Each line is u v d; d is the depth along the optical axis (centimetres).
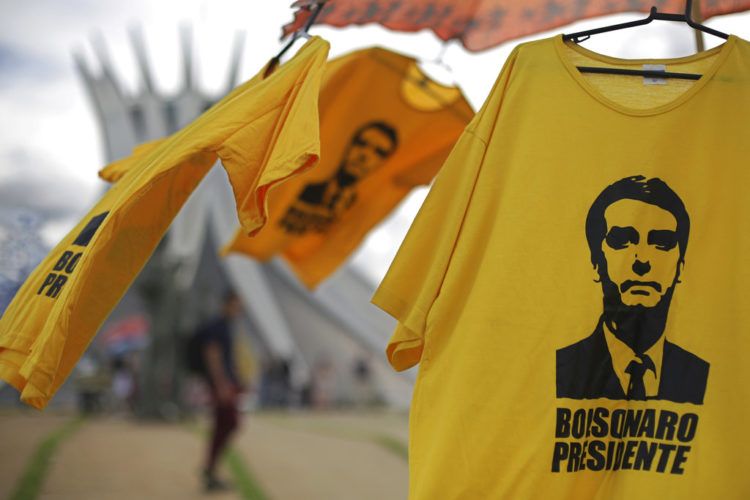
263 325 2841
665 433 266
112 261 307
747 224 275
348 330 3067
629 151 281
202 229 2950
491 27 407
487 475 265
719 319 271
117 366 2033
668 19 290
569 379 269
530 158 283
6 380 293
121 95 3002
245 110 296
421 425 276
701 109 282
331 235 500
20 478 721
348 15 374
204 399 1962
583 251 276
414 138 464
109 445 1004
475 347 272
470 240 280
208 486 745
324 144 454
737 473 259
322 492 766
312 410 2472
